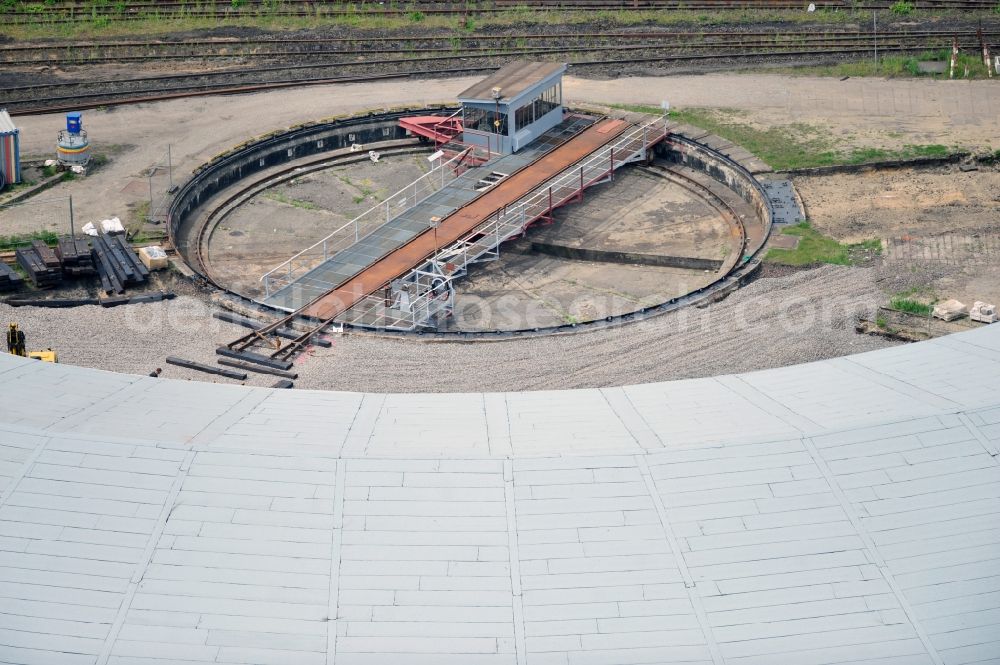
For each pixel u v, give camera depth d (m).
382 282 63.97
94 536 33.12
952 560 32.78
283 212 75.88
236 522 33.53
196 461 35.00
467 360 56.56
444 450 35.72
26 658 30.67
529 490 34.41
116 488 34.28
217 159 77.88
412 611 31.75
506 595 32.09
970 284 63.16
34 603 31.72
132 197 73.38
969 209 72.19
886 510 33.91
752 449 35.50
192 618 31.55
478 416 38.34
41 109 83.62
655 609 31.86
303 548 33.00
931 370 40.00
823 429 36.03
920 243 67.94
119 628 31.31
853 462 35.12
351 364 56.16
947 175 76.56
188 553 32.81
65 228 69.56
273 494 34.22
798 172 76.25
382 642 31.17
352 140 83.69
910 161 77.00
